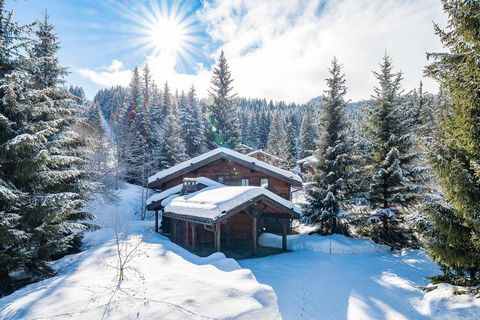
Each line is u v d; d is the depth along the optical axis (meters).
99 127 34.25
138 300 6.49
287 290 9.54
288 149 54.31
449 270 8.65
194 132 40.81
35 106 10.68
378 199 16.11
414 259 13.29
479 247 6.95
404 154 15.84
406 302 8.77
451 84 7.22
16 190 9.45
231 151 19.84
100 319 5.73
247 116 77.31
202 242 17.92
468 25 6.79
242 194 13.30
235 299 6.65
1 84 9.70
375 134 16.55
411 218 8.91
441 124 8.62
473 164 6.34
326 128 17.97
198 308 6.22
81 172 13.70
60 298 6.64
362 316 7.89
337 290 9.70
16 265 9.42
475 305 6.97
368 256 14.16
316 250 15.34
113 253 11.49
